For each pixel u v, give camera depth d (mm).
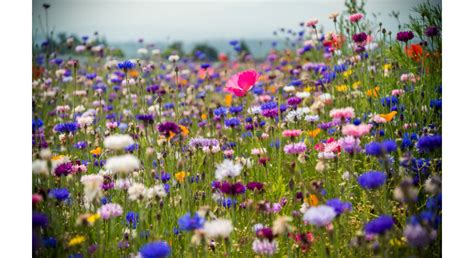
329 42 3041
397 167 1990
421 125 2180
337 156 1957
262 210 1818
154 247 1628
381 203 1882
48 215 1881
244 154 2279
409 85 2393
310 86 2912
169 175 2029
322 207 1641
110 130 2352
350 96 2496
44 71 3584
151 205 1912
